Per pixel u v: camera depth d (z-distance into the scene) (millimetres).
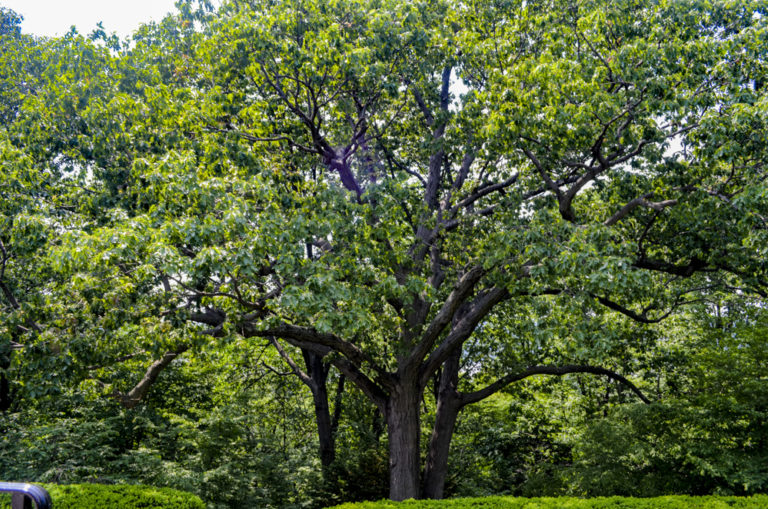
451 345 14055
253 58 12438
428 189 16188
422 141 16188
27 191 12117
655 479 14266
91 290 9906
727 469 12656
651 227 14711
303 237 10938
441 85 17016
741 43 11062
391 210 11969
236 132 12336
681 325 19578
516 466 21750
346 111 14648
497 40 13000
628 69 11297
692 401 14727
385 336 13742
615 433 14688
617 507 10219
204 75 13555
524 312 17016
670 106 10883
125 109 12461
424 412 22125
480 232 14703
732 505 10023
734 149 10594
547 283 12039
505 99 11953
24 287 13633
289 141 13977
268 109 13461
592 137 12008
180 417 17234
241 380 21750
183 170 10133
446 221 14711
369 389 14477
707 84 11414
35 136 13031
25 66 16328
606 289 11781
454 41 14312
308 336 12141
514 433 21469
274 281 11086
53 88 13125
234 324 10367
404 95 14867
